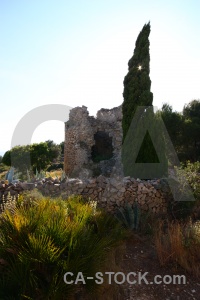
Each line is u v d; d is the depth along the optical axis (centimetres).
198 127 1545
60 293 250
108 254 366
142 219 548
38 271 272
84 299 284
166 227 541
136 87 875
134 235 494
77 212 403
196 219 593
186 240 420
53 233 294
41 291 253
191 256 399
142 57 906
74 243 296
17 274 256
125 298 312
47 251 266
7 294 244
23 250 272
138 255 429
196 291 337
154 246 446
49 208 363
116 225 454
